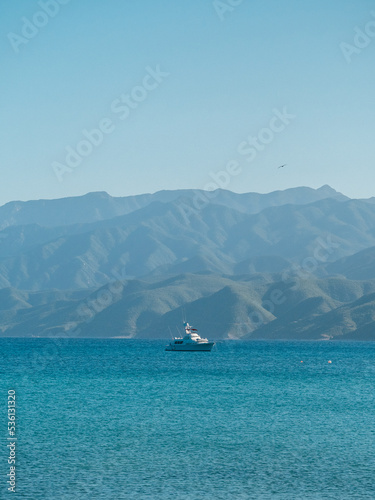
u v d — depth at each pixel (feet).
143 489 245.65
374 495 239.91
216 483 253.24
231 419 390.01
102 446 313.94
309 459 289.12
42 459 287.69
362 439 331.16
